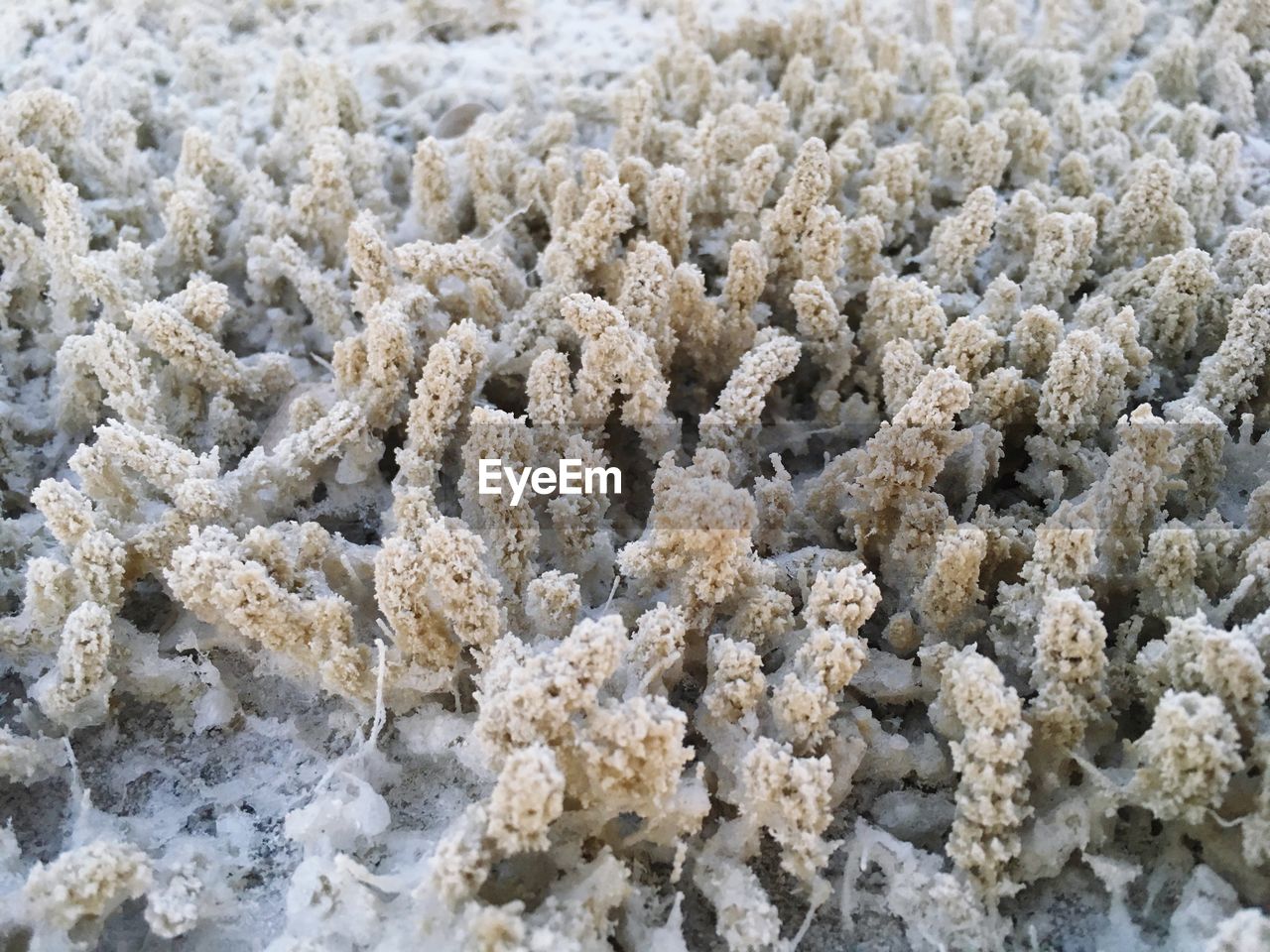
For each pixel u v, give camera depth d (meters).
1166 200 0.21
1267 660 0.14
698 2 0.28
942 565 0.15
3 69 0.28
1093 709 0.14
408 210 0.24
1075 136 0.25
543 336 0.20
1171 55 0.27
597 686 0.14
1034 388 0.18
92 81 0.25
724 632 0.16
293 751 0.17
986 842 0.14
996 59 0.28
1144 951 0.14
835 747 0.15
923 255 0.22
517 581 0.17
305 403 0.19
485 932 0.12
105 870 0.13
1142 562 0.16
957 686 0.14
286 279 0.22
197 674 0.17
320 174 0.22
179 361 0.19
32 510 0.20
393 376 0.19
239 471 0.18
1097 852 0.14
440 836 0.15
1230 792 0.14
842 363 0.20
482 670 0.15
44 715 0.17
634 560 0.16
